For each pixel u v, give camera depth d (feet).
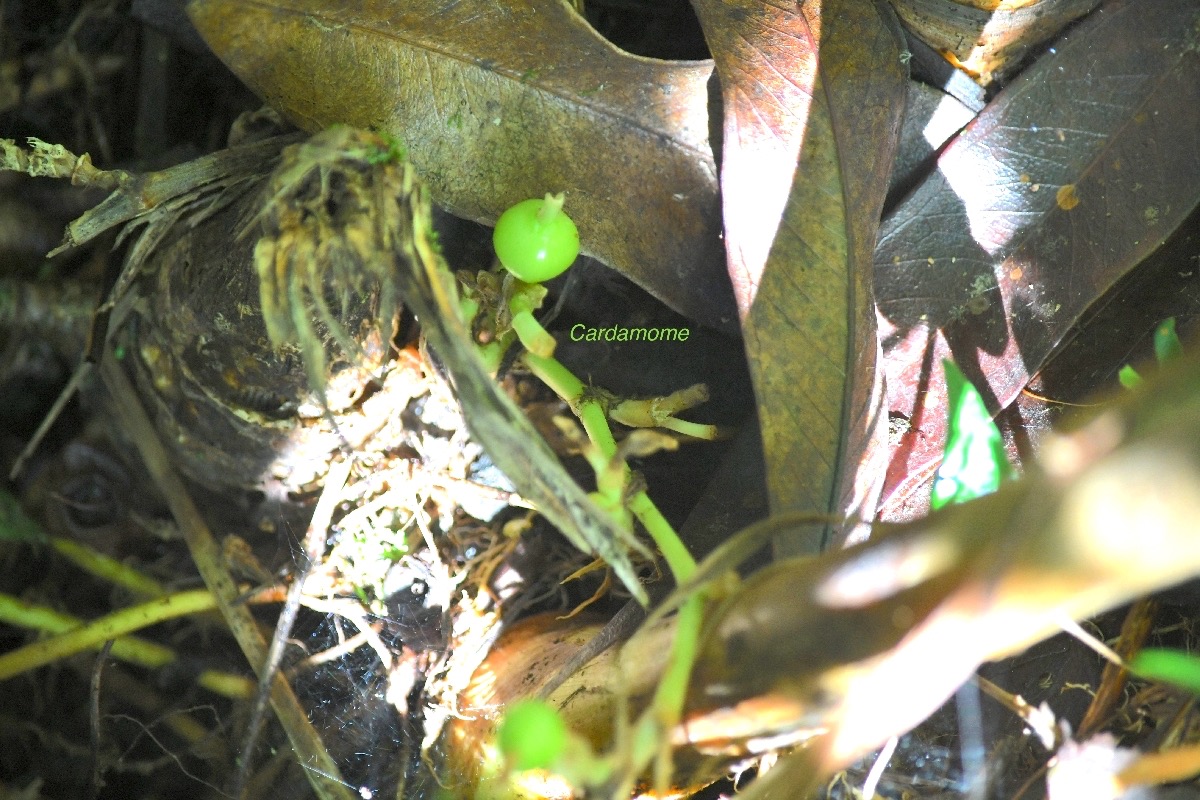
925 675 0.59
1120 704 0.84
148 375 0.90
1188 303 0.88
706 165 0.84
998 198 0.85
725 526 0.84
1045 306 0.85
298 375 0.84
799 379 0.79
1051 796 0.76
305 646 0.92
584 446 0.75
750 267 0.80
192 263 0.82
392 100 0.83
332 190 0.73
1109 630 0.85
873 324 0.80
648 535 0.89
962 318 0.85
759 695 0.63
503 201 0.85
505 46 0.82
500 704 0.86
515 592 0.92
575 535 0.70
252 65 0.82
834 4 0.82
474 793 0.85
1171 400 0.50
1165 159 0.85
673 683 0.63
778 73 0.82
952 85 0.87
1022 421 0.88
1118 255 0.85
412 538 0.92
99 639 0.91
